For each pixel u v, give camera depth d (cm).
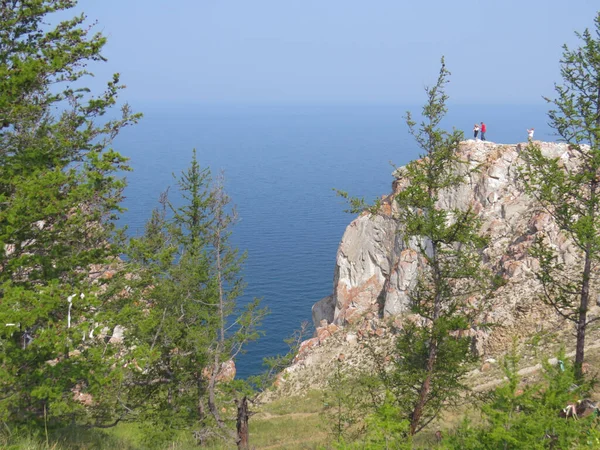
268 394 4609
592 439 1093
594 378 1792
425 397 1964
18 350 1362
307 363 4997
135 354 1491
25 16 1598
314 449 2620
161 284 2419
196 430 2458
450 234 1902
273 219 18500
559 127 2245
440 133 1894
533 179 2283
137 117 1827
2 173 1510
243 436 2184
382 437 1132
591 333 3603
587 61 2170
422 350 2008
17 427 1467
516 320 3966
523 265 4341
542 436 1059
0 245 1378
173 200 19362
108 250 1714
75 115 1723
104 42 1661
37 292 1405
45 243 1608
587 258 2189
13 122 1557
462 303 2012
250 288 10738
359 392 2227
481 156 5159
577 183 2186
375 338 4912
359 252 5628
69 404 1463
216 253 2634
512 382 1109
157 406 2658
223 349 2581
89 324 1450
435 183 1930
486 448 1059
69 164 1720
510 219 4819
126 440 2258
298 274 11862
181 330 2570
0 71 1447
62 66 1580
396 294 4991
